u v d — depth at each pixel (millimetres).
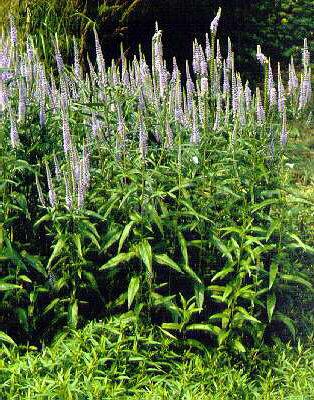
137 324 1812
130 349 1783
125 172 1874
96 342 1699
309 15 5133
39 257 1925
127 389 1638
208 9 4258
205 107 1972
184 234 1987
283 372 1800
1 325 1920
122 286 1984
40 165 2020
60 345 1756
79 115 2168
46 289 1895
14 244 1923
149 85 2123
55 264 1871
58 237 1856
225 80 2061
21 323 1853
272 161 2041
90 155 1984
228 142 2059
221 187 1899
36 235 2016
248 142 2059
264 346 1914
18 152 1992
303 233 2270
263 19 4957
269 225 2043
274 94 2006
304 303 2143
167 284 1973
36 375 1588
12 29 2129
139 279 1876
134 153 2002
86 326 1789
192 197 1983
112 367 1652
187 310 1847
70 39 3416
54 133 2086
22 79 1975
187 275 1948
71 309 1891
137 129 2029
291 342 2012
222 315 1871
